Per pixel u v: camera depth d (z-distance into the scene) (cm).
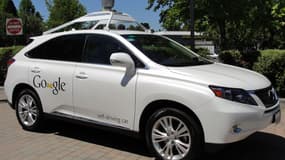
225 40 1395
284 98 886
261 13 1370
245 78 483
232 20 1298
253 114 442
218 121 432
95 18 748
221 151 530
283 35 1895
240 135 440
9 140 596
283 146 552
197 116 443
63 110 584
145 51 519
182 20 1311
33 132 641
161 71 483
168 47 574
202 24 1410
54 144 573
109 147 558
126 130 510
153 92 474
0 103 933
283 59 895
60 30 772
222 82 448
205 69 504
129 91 497
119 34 548
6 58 1216
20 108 654
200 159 499
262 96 466
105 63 536
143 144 571
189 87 450
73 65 568
